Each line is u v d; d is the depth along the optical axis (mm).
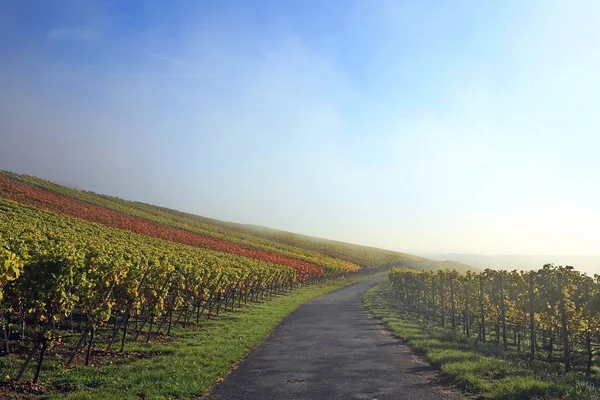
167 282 15812
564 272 13867
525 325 16844
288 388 9477
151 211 87500
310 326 19875
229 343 14648
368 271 100188
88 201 68312
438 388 9367
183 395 8797
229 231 93938
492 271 18484
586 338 12867
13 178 66125
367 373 10820
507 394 8375
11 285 10188
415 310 30062
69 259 10633
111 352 12523
